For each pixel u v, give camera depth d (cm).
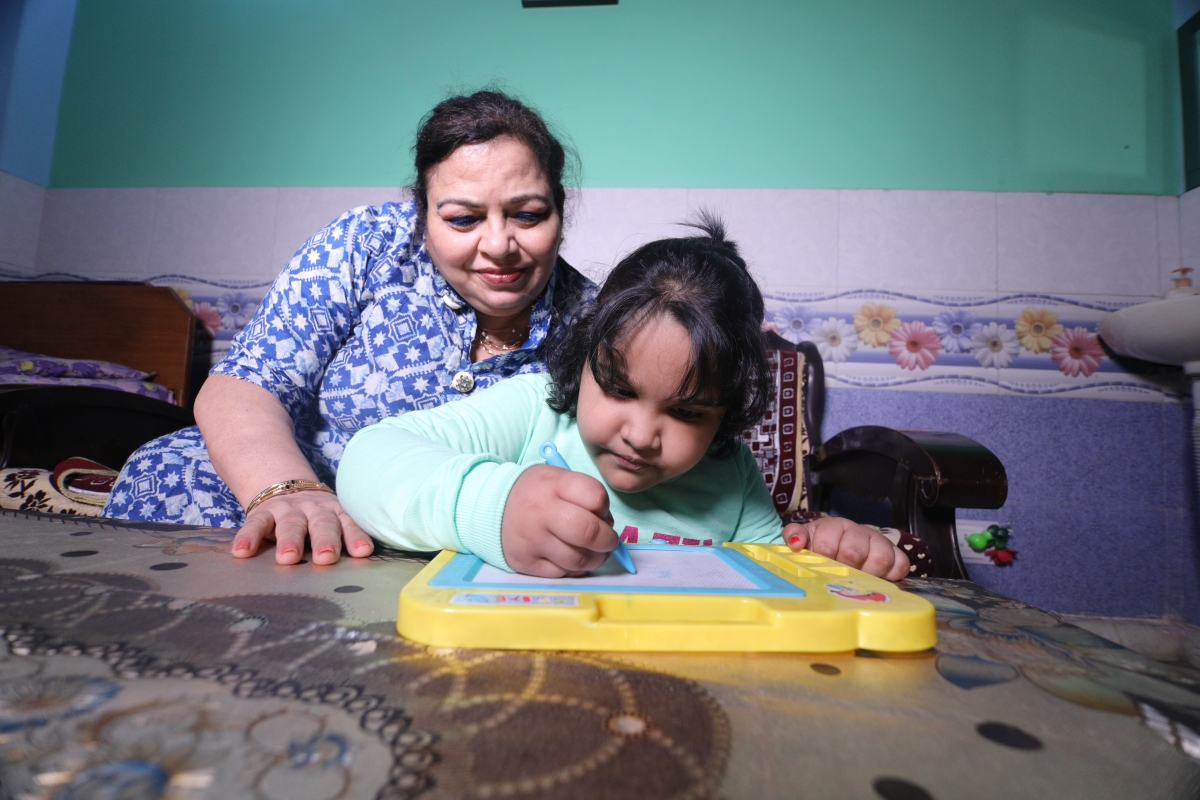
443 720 23
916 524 108
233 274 214
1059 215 204
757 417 77
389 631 33
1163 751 23
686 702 26
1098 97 207
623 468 68
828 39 209
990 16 208
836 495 198
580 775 20
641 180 210
